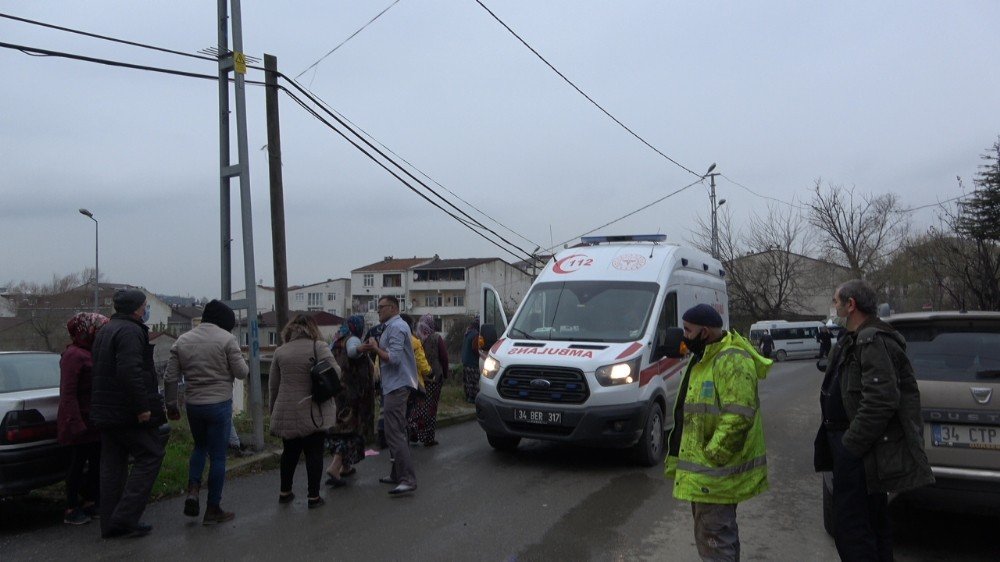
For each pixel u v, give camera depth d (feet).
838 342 14.70
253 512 21.13
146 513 21.06
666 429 30.81
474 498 22.79
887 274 148.15
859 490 13.53
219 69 29.89
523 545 18.25
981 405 16.61
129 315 19.16
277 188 39.09
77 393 19.74
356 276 282.97
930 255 107.86
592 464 27.96
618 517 20.74
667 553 17.70
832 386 14.32
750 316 165.48
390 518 20.53
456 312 258.16
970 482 16.47
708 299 37.06
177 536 18.95
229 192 29.84
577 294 30.83
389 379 23.35
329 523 20.06
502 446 29.94
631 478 25.57
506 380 27.68
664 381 29.22
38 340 151.02
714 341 13.73
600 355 26.81
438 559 17.22
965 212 95.91
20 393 20.68
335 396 23.36
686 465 13.46
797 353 145.59
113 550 17.88
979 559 17.62
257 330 28.35
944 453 16.81
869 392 13.14
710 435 13.33
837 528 13.79
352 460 24.71
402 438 23.35
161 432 20.89
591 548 18.04
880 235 155.33
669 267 31.81
